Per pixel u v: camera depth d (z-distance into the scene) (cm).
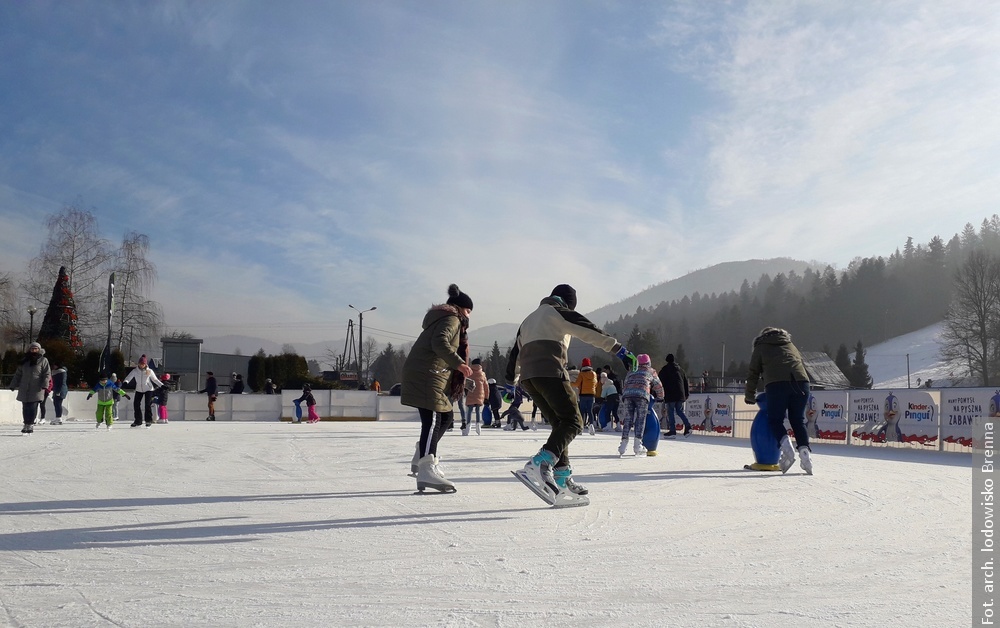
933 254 17762
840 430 1700
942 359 8362
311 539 484
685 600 346
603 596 352
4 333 4484
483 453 1191
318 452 1198
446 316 696
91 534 498
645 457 1198
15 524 532
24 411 1683
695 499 680
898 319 17212
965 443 1389
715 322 19525
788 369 928
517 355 673
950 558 437
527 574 393
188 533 502
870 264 17862
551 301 655
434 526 532
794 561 427
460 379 721
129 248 4847
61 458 1048
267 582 376
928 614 326
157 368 2712
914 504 656
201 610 328
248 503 634
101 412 2047
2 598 346
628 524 544
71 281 4766
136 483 767
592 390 1947
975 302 7762
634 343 12812
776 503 658
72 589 362
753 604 340
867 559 433
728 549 459
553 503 620
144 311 4878
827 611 330
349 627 305
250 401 3419
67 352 4262
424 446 707
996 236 17762
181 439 1541
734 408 2000
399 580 380
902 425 1531
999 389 1329
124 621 312
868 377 11388
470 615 322
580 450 1354
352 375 6356
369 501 649
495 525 538
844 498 693
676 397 2067
